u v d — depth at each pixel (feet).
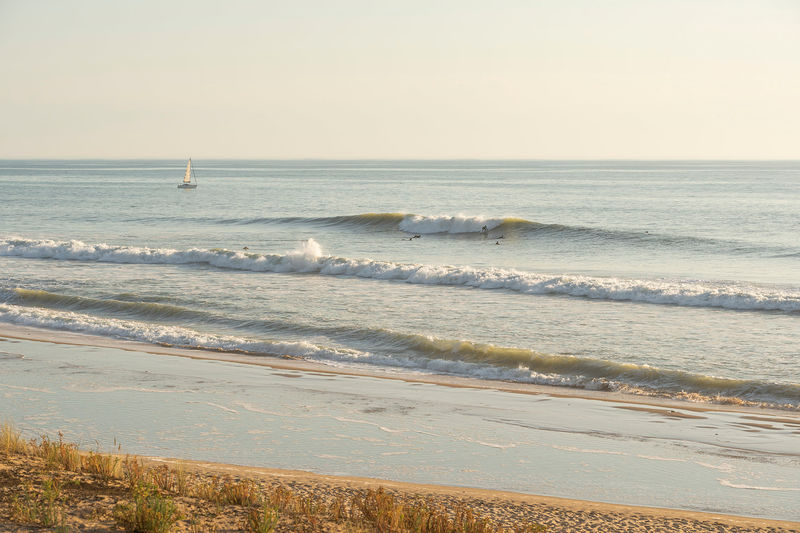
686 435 85.97
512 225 327.47
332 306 169.48
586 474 73.41
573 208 515.50
